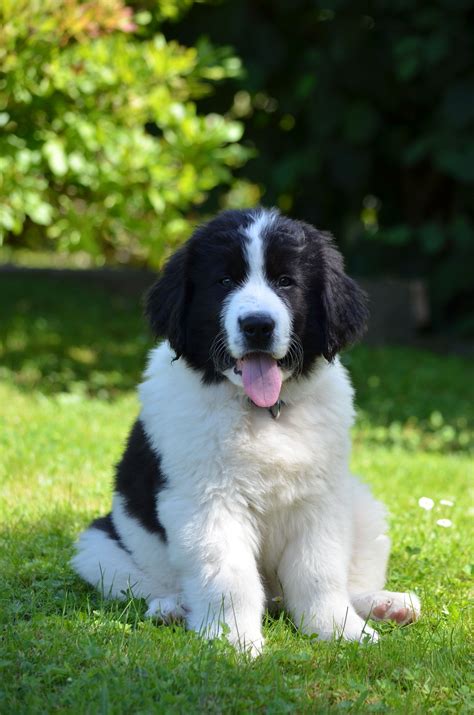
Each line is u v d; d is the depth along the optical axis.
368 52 15.66
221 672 4.16
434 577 5.86
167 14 12.53
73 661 4.30
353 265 17.03
